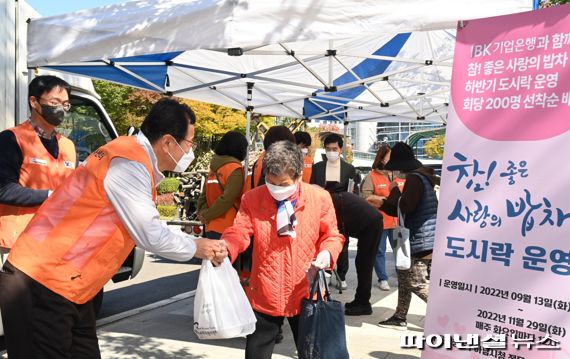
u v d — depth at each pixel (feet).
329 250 9.80
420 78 27.68
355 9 11.96
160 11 13.74
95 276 7.97
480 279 9.49
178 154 8.36
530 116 9.13
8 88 14.83
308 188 10.26
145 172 7.92
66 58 15.19
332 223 10.37
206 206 17.26
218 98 29.22
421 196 14.97
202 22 13.01
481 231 9.53
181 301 22.24
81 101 19.43
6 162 10.84
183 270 30.58
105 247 7.89
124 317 19.40
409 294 17.20
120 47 14.43
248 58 22.45
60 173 11.97
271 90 28.58
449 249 9.90
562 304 8.53
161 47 13.64
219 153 16.74
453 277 9.82
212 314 8.72
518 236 9.09
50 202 7.99
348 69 20.24
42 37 15.57
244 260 15.24
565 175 8.66
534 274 8.86
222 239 9.87
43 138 11.74
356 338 16.43
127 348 15.57
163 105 8.30
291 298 9.80
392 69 25.43
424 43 23.35
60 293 7.75
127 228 7.85
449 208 9.96
